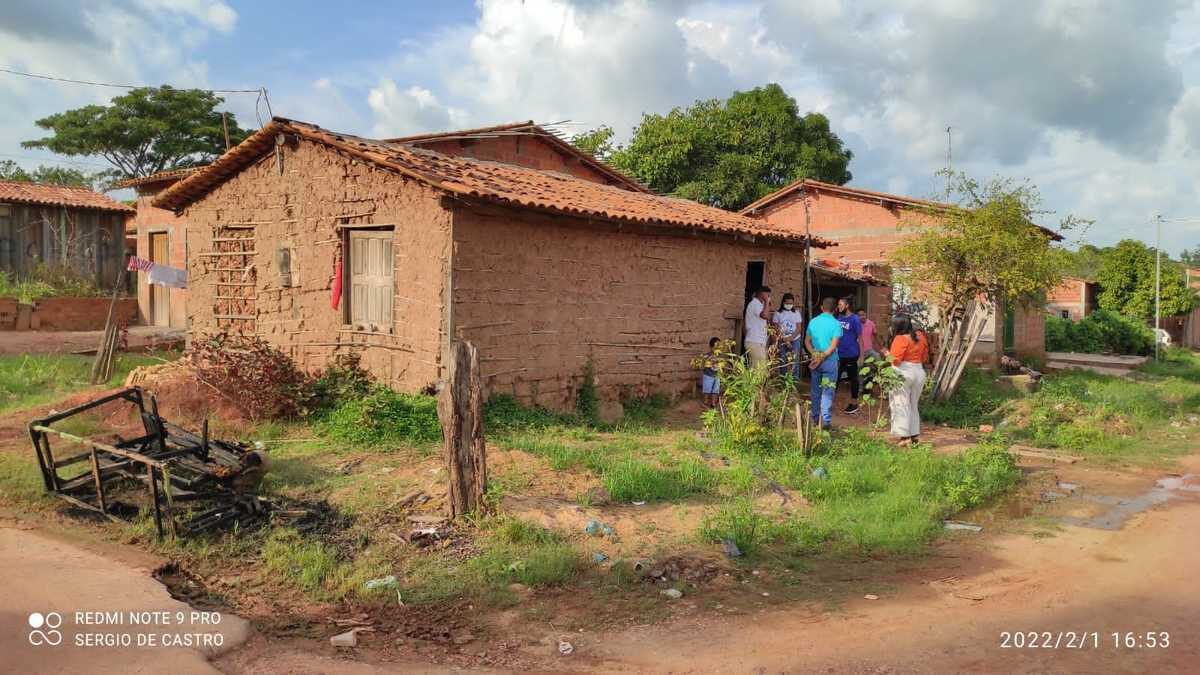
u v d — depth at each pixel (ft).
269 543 19.02
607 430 34.88
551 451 27.20
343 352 35.42
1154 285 105.70
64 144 106.11
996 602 16.87
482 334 32.17
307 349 36.83
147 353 53.01
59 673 12.57
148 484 21.56
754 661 13.97
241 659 13.70
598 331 37.65
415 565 18.10
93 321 61.72
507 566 17.88
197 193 41.01
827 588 17.71
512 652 14.30
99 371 41.86
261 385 31.68
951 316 47.96
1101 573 18.74
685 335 42.60
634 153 95.61
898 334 33.35
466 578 17.39
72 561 17.72
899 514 22.85
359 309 35.35
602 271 37.70
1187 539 21.50
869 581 18.21
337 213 35.27
